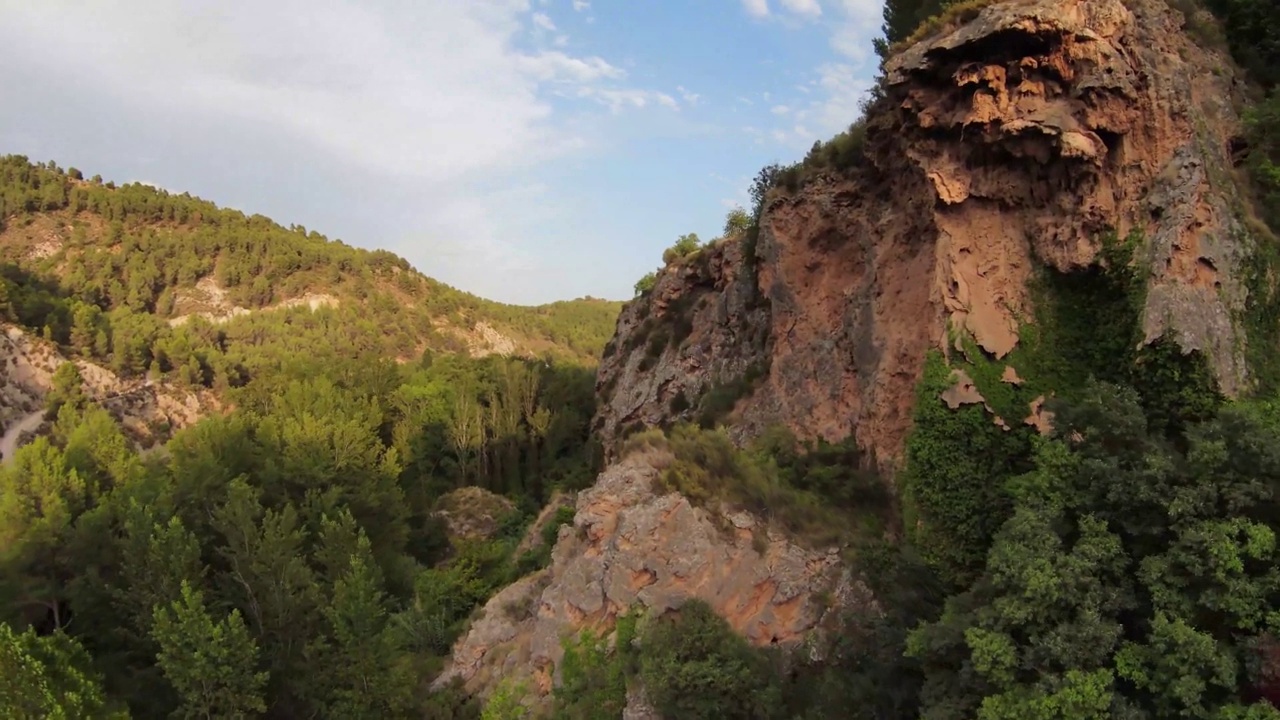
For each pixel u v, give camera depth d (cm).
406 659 2388
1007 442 1684
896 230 2145
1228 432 1139
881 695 1431
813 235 2573
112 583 2634
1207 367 1450
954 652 1251
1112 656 1099
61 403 7606
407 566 3759
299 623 2436
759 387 2888
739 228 5103
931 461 1761
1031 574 1106
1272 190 1689
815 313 2552
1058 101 1708
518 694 1936
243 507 2681
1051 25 1670
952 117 1842
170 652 2055
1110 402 1293
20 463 3497
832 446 2242
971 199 1833
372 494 3875
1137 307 1560
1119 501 1164
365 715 2155
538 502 5122
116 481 3850
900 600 1589
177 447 3994
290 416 4719
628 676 1692
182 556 2403
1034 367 1700
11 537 2816
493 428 5794
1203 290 1516
